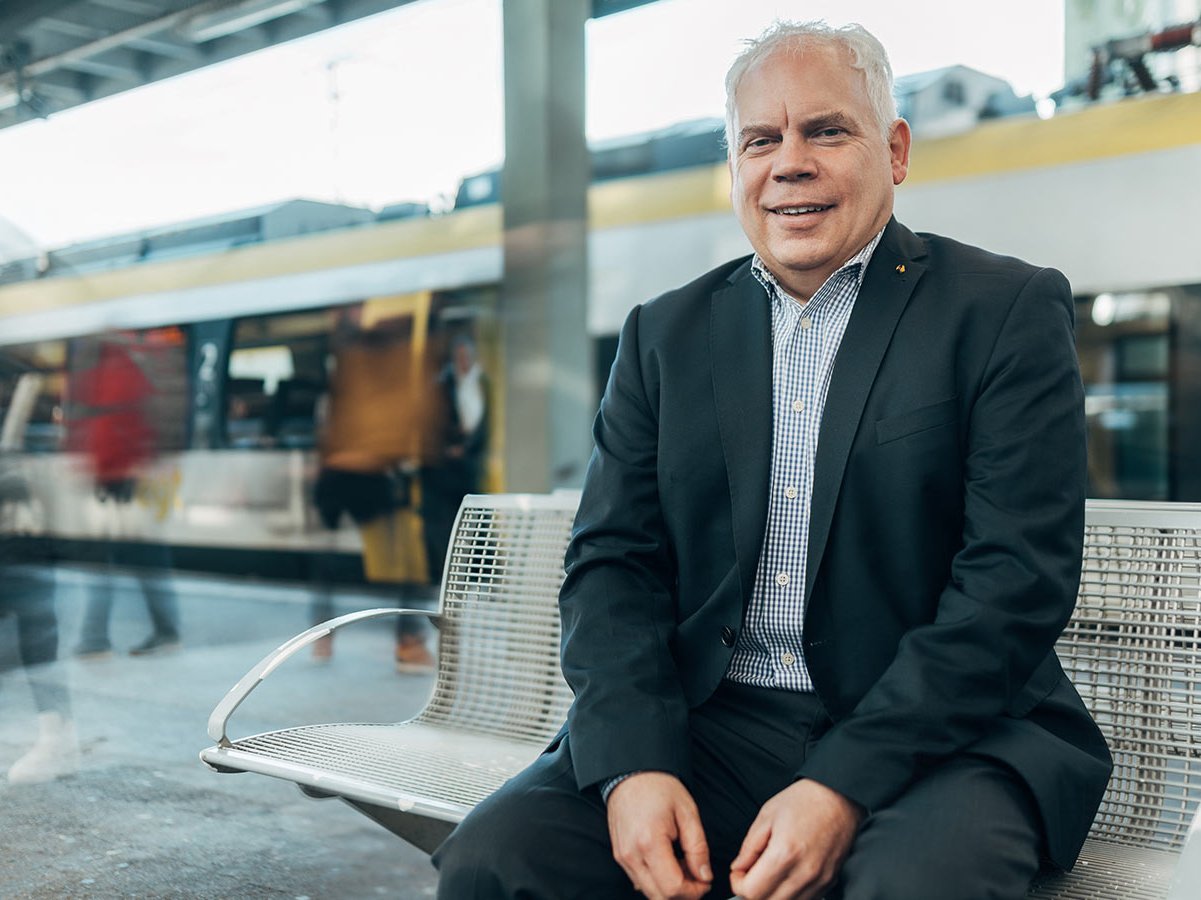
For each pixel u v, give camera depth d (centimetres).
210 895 258
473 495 246
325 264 821
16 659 556
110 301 914
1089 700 180
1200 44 508
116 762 370
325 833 301
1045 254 537
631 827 142
